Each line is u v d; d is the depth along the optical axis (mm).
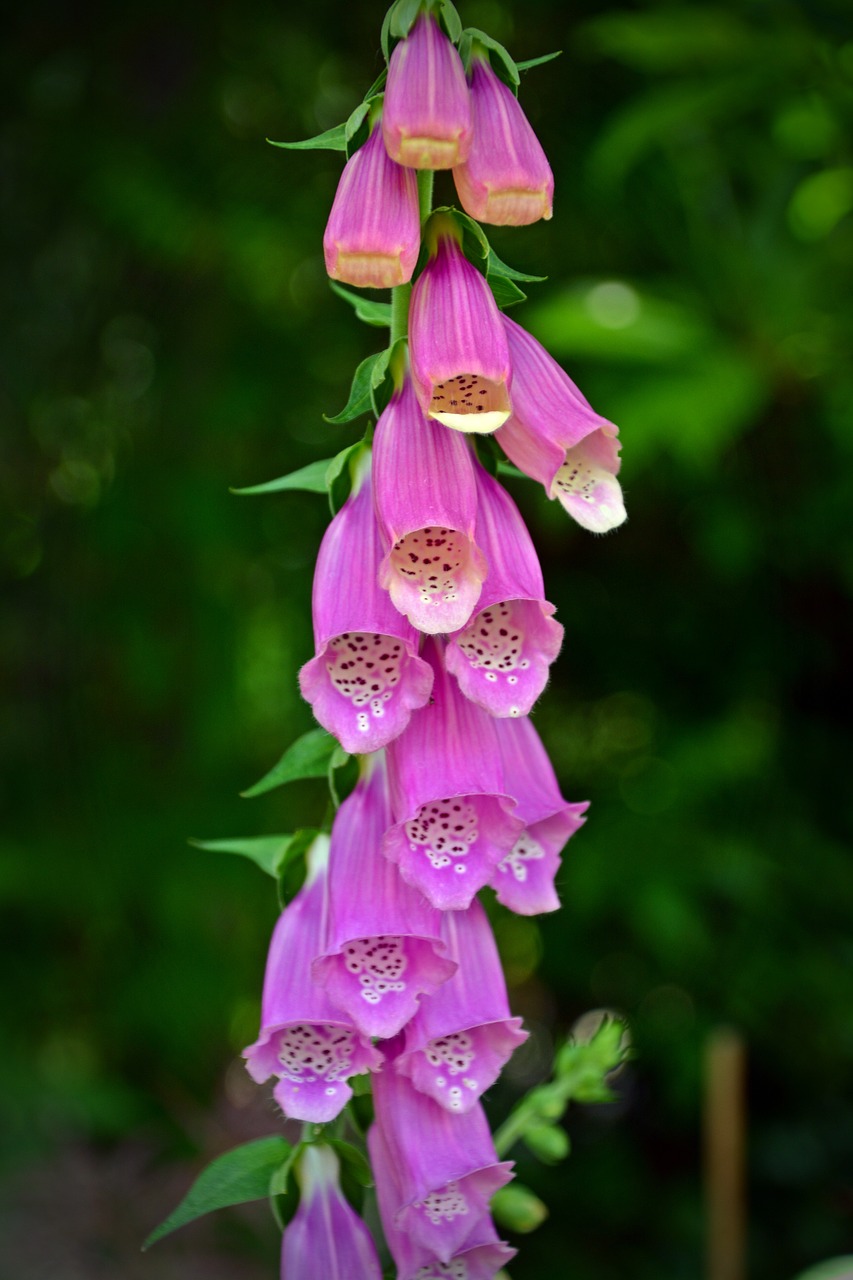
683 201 1261
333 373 1433
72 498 1440
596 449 620
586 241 1339
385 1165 623
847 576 1299
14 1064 1319
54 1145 1351
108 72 1368
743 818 1384
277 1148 628
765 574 1403
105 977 1393
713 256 1229
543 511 1305
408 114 578
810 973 1350
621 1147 1430
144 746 1431
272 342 1435
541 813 624
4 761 1402
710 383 1093
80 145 1370
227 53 1381
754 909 1376
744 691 1439
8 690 1415
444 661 608
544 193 591
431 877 598
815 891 1367
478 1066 614
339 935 604
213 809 1404
